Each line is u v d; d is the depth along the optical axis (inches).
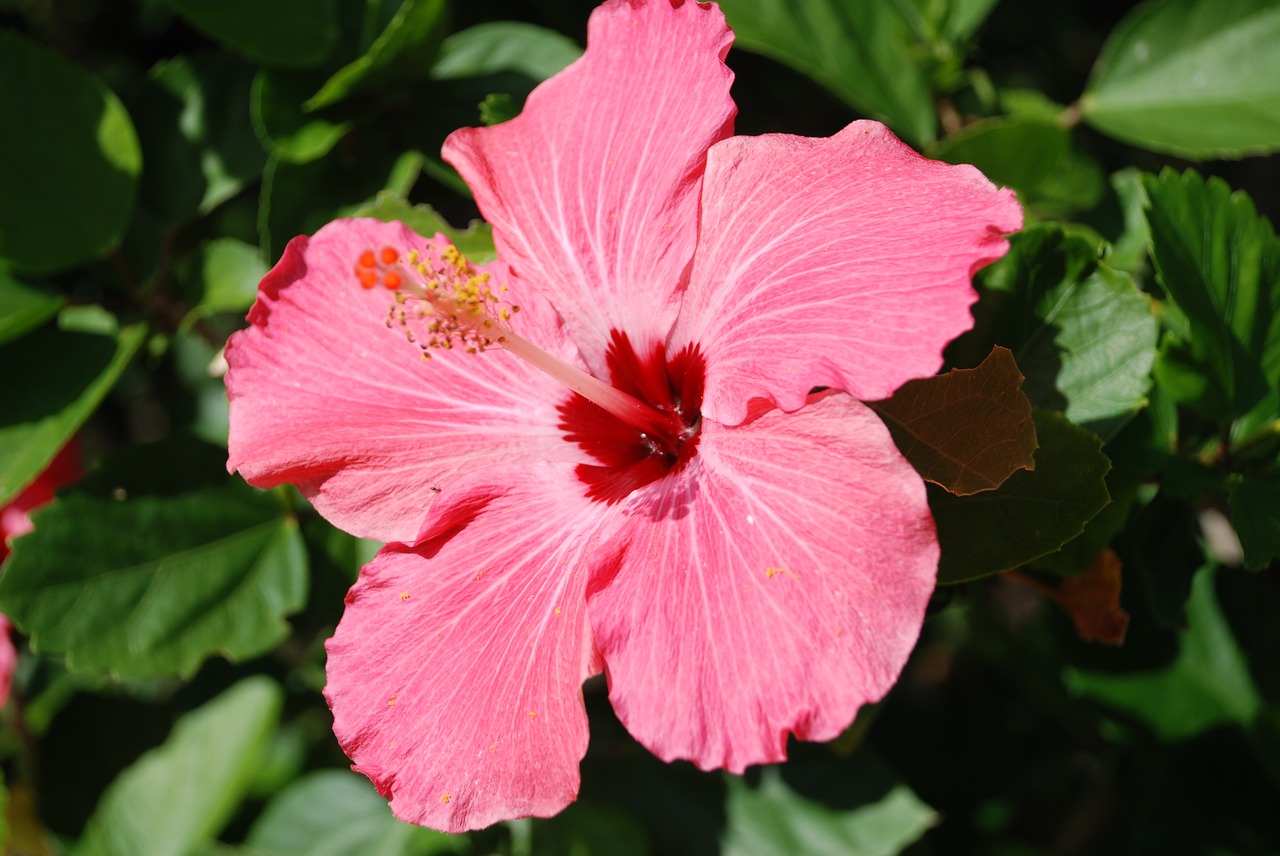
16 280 17.6
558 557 13.8
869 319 12.6
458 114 17.1
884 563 12.4
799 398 12.7
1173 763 18.8
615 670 12.9
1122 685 18.6
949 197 12.9
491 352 14.5
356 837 19.0
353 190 17.0
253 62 18.1
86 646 16.4
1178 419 16.4
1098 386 14.8
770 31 17.8
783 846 18.0
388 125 17.3
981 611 21.4
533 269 14.5
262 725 19.4
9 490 16.7
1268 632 18.5
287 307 14.4
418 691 13.5
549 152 14.4
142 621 16.6
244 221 20.2
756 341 13.2
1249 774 18.7
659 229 14.0
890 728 23.0
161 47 22.2
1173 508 15.5
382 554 13.9
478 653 13.5
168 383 23.4
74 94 17.3
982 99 18.9
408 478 14.2
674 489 13.5
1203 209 15.6
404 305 14.1
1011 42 22.3
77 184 17.4
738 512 13.0
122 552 16.7
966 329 12.3
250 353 14.4
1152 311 15.1
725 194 13.7
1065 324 15.0
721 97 13.7
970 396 13.6
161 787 19.3
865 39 18.0
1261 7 18.0
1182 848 18.6
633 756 18.7
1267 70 18.0
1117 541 16.7
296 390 14.3
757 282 13.4
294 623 17.3
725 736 12.5
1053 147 17.2
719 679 12.6
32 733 20.6
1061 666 19.6
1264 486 15.3
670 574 13.0
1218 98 18.1
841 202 13.2
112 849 19.1
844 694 12.3
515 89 17.1
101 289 18.3
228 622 16.8
